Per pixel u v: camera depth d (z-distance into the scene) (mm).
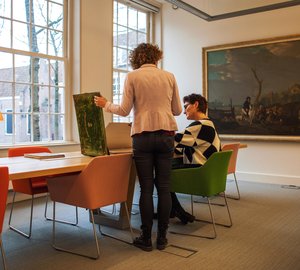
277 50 5480
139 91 2402
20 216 3506
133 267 2250
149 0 6539
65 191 2406
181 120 6559
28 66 4605
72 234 2926
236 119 5902
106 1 5504
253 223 3229
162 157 2488
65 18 5082
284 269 2213
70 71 5137
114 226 3082
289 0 5367
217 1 6066
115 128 3021
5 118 4348
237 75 5875
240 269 2215
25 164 2199
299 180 5309
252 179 5738
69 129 5129
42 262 2344
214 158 2680
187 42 6504
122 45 6242
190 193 2803
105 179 2350
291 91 5375
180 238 2805
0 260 2371
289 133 5406
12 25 4395
